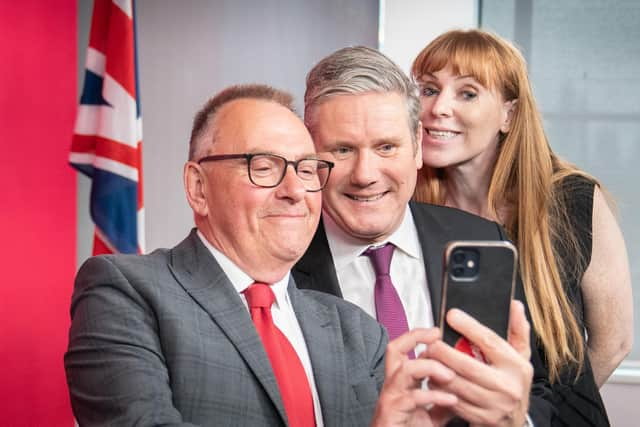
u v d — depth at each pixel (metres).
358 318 1.57
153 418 1.23
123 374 1.28
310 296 1.58
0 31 3.32
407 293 1.87
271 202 1.40
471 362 1.12
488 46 2.20
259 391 1.33
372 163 1.72
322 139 1.73
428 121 2.23
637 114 4.21
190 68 4.34
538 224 2.15
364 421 1.45
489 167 2.29
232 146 1.41
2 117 3.34
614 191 4.23
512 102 2.23
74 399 1.33
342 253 1.87
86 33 4.10
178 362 1.31
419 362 1.14
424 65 2.25
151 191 4.35
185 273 1.41
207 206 1.44
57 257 3.80
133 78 3.16
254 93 1.47
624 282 2.27
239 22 4.33
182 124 4.35
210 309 1.37
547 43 4.24
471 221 1.97
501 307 1.18
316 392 1.43
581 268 2.18
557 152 4.27
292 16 4.31
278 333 1.42
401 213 1.80
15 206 3.45
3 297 3.38
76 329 1.35
